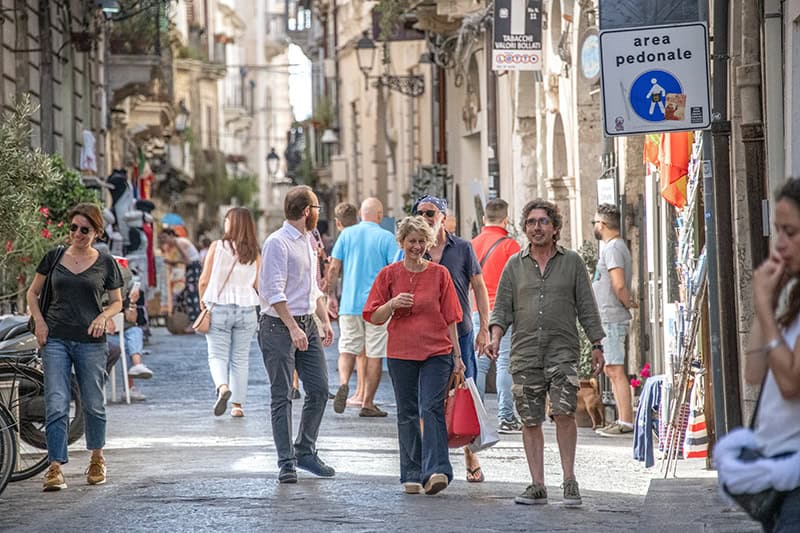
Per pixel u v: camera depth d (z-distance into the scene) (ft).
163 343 218.59
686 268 84.07
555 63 153.99
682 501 70.44
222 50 598.75
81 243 79.05
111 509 71.46
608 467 86.48
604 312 103.40
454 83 230.89
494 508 71.51
